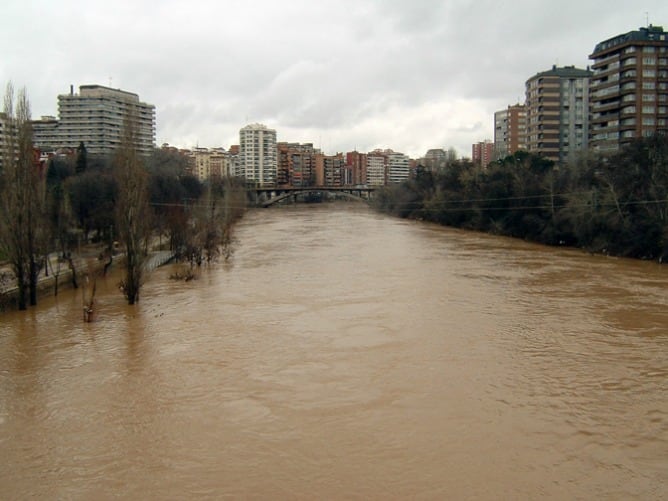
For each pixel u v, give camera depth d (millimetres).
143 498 18125
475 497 17891
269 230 112188
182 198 102812
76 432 22547
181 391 26500
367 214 165250
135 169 45688
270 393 26125
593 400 24953
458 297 45000
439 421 23094
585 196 77875
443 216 121375
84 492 18469
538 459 20094
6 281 45250
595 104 129875
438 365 29453
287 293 47312
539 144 157875
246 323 37938
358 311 40688
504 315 39156
